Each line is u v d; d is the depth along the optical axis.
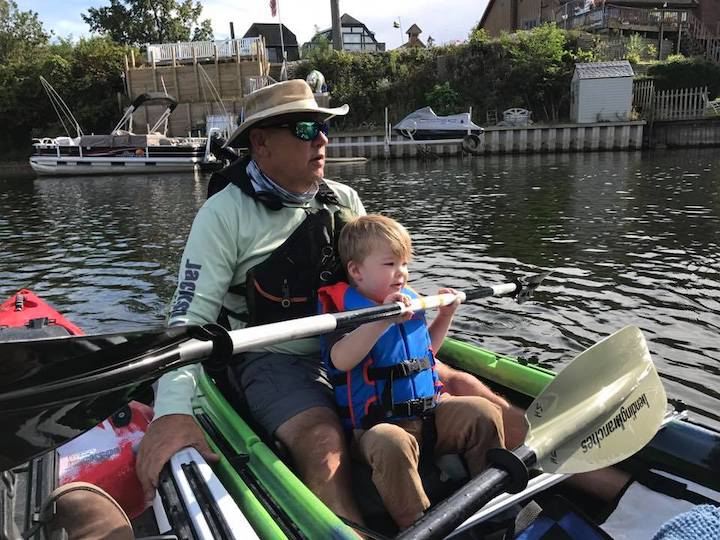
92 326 5.69
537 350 4.88
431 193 14.49
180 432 1.92
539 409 1.98
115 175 22.08
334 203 2.51
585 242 8.31
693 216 9.98
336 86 30.84
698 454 2.11
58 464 2.25
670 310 5.59
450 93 29.17
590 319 5.45
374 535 1.65
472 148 25.78
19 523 1.90
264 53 29.02
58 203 14.68
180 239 9.55
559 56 28.98
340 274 2.28
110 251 8.80
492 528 1.98
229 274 2.25
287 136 2.20
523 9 41.75
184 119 28.97
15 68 31.95
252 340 1.58
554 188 14.50
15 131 32.38
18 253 8.82
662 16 32.09
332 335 2.05
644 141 27.23
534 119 29.61
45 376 1.32
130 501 2.37
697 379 4.30
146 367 1.45
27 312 3.72
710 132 26.38
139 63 31.23
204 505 1.67
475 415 1.94
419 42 45.25
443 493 2.02
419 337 2.03
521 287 2.74
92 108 31.17
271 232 2.31
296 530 1.67
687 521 1.09
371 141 26.95
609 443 2.05
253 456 1.94
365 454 1.81
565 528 1.88
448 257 7.74
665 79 27.97
